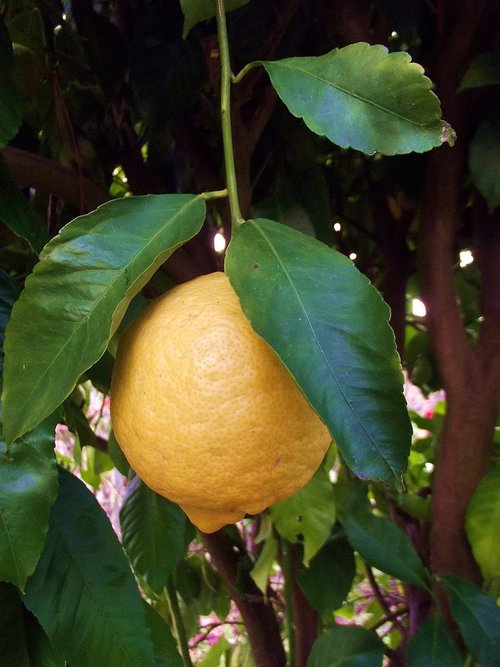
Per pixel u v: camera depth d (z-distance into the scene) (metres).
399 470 0.18
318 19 0.43
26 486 0.23
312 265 0.20
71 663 0.26
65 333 0.21
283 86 0.24
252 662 0.58
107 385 0.36
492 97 0.39
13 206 0.27
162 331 0.21
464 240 0.54
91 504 0.29
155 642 0.31
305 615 0.53
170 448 0.20
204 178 0.48
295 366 0.19
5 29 0.26
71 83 0.45
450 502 0.42
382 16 0.45
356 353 0.19
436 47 0.45
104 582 0.28
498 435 0.58
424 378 0.67
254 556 0.61
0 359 0.25
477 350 0.42
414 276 0.69
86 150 0.43
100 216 0.22
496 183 0.36
